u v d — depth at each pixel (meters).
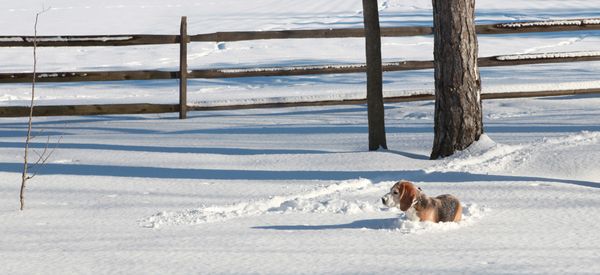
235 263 6.21
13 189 9.72
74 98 21.98
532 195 8.73
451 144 11.02
